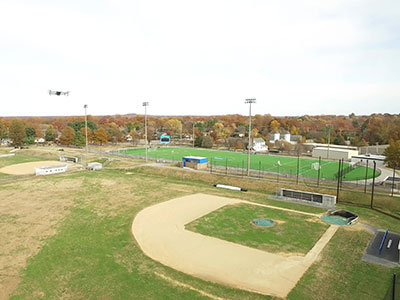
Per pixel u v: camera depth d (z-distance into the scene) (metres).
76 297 19.80
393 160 68.69
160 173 67.50
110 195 47.34
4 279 22.17
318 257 25.77
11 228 32.56
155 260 25.20
